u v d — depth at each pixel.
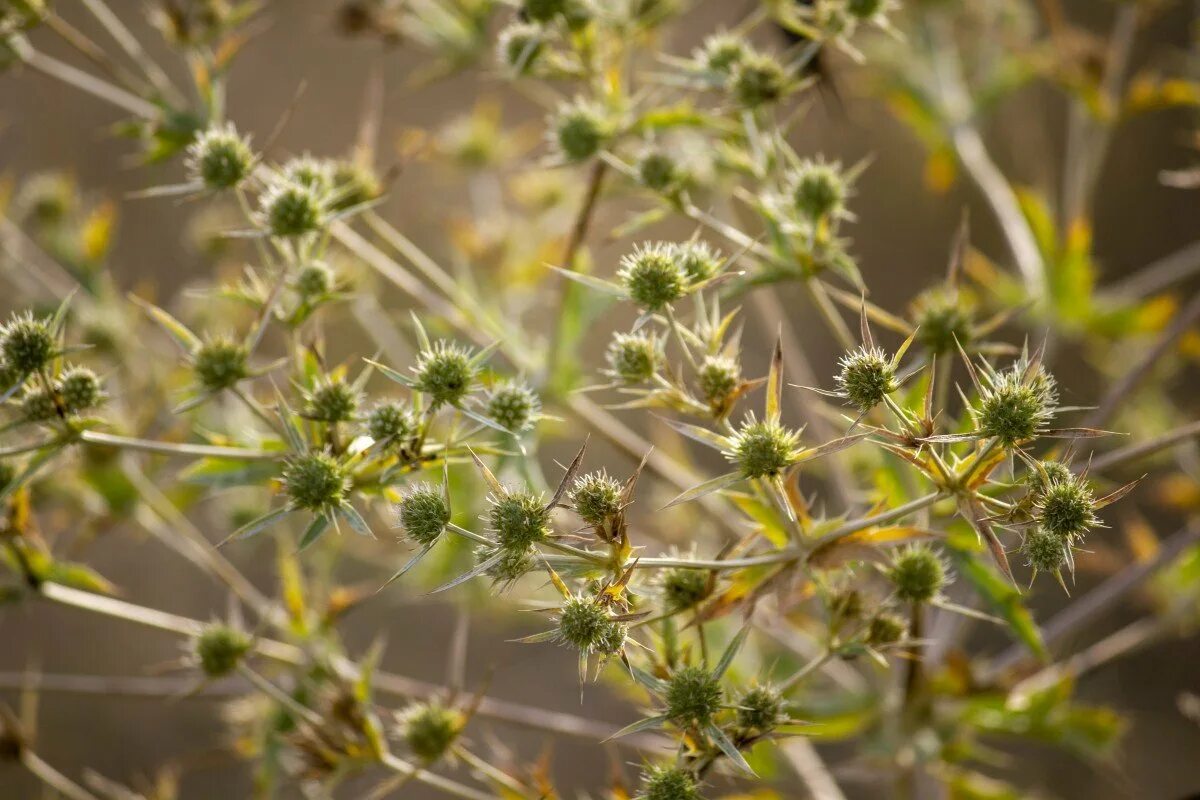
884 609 0.70
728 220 0.88
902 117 1.04
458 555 0.92
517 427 0.70
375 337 0.92
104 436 0.71
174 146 0.82
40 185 1.02
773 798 0.81
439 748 0.74
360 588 0.85
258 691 0.82
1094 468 0.74
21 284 0.96
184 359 0.73
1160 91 0.90
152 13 0.82
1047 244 0.92
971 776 0.83
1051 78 0.96
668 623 0.70
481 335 0.85
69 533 1.03
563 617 0.66
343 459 0.70
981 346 0.75
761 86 0.76
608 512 0.66
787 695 0.72
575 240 0.80
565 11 0.77
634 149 0.83
